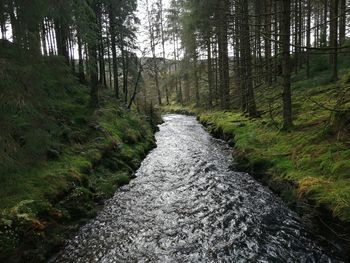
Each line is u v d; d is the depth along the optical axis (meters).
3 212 7.32
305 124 13.31
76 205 9.38
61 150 12.07
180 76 43.56
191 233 8.21
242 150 14.31
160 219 9.18
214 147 18.78
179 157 16.97
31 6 8.48
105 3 23.78
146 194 11.40
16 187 8.65
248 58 20.08
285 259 6.79
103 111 18.78
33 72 8.02
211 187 11.57
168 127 30.31
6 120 7.13
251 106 20.80
